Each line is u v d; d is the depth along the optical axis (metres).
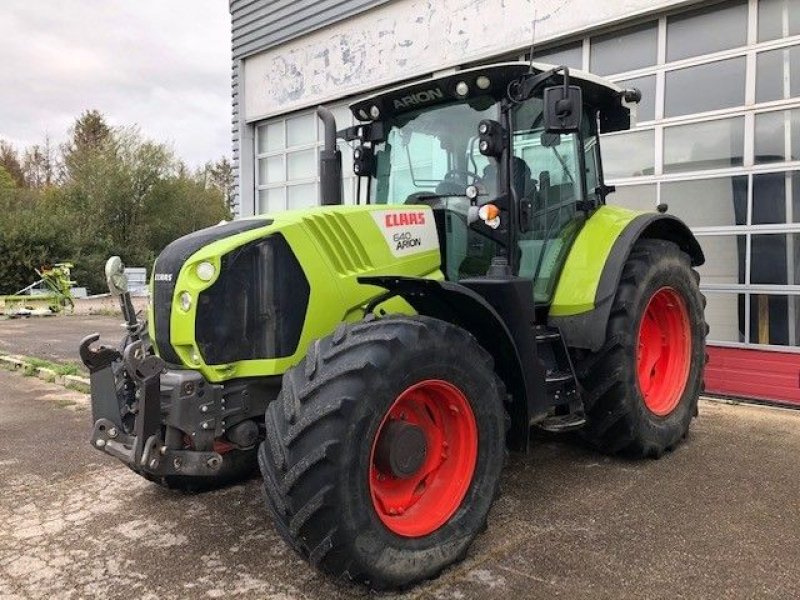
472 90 3.52
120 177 32.00
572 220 3.97
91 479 3.95
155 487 3.79
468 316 3.05
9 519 3.38
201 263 2.87
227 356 2.88
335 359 2.50
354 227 3.18
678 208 6.20
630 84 6.44
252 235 2.96
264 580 2.69
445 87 3.57
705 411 5.27
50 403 6.07
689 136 6.09
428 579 2.64
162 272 3.01
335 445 2.34
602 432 3.88
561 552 2.84
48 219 25.95
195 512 3.41
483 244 3.58
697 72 6.00
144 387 2.70
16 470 4.14
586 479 3.72
